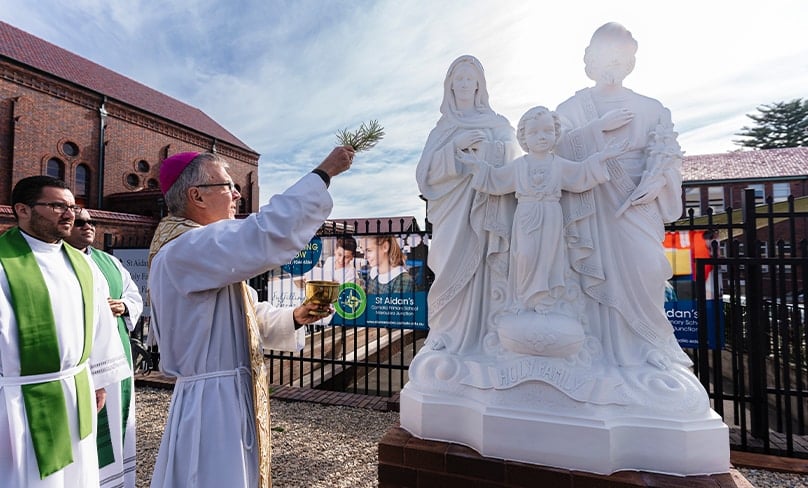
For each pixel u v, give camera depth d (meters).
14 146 14.51
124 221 13.67
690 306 4.76
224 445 1.57
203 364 1.62
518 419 2.31
